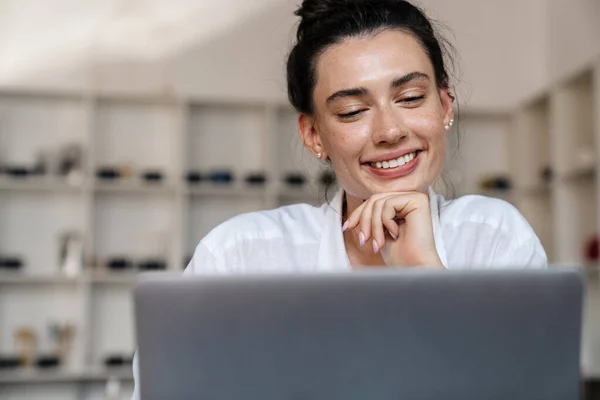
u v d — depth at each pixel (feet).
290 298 2.14
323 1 4.01
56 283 14.53
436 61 4.10
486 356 2.15
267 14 15.62
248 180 14.64
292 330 2.14
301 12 4.13
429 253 3.75
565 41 15.43
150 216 14.96
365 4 3.94
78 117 14.92
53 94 14.47
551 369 2.18
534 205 15.33
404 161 3.96
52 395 14.17
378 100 3.88
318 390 2.14
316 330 2.14
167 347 2.16
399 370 2.14
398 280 2.14
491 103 16.03
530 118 15.47
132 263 14.30
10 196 14.64
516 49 16.16
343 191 4.38
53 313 14.49
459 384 2.15
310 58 4.07
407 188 3.96
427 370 2.14
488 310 2.16
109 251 14.75
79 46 15.19
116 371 13.71
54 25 15.16
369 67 3.87
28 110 14.79
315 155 4.46
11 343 14.38
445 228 4.40
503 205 4.44
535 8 16.28
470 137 16.02
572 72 14.78
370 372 2.14
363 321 2.14
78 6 15.28
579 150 13.50
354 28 3.92
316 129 4.28
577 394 2.20
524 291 2.17
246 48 15.53
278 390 2.14
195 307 2.15
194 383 2.15
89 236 14.16
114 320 14.65
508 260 4.25
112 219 14.84
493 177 15.46
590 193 13.98
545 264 4.28
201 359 2.15
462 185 15.46
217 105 15.15
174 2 15.53
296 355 2.14
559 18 15.62
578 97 14.07
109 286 14.69
